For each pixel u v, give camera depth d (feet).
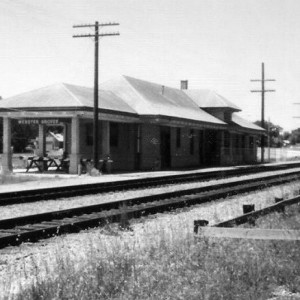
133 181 84.07
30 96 114.52
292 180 95.71
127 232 38.29
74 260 27.78
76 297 20.53
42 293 20.86
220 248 28.40
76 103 105.70
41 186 76.18
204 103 177.88
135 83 145.18
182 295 20.79
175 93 171.42
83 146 126.11
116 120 117.39
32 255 29.40
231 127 168.04
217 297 20.57
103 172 110.73
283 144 482.28
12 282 23.75
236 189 70.79
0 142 221.25
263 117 200.44
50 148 320.09
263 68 197.47
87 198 62.13
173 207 53.21
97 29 101.14
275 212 42.63
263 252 27.58
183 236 33.50
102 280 22.27
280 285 22.90
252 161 202.90
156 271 24.58
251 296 20.71
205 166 156.87
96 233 37.50
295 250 27.61
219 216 47.06
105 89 138.10
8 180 85.87
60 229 37.01
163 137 143.54
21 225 39.78
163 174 108.37
